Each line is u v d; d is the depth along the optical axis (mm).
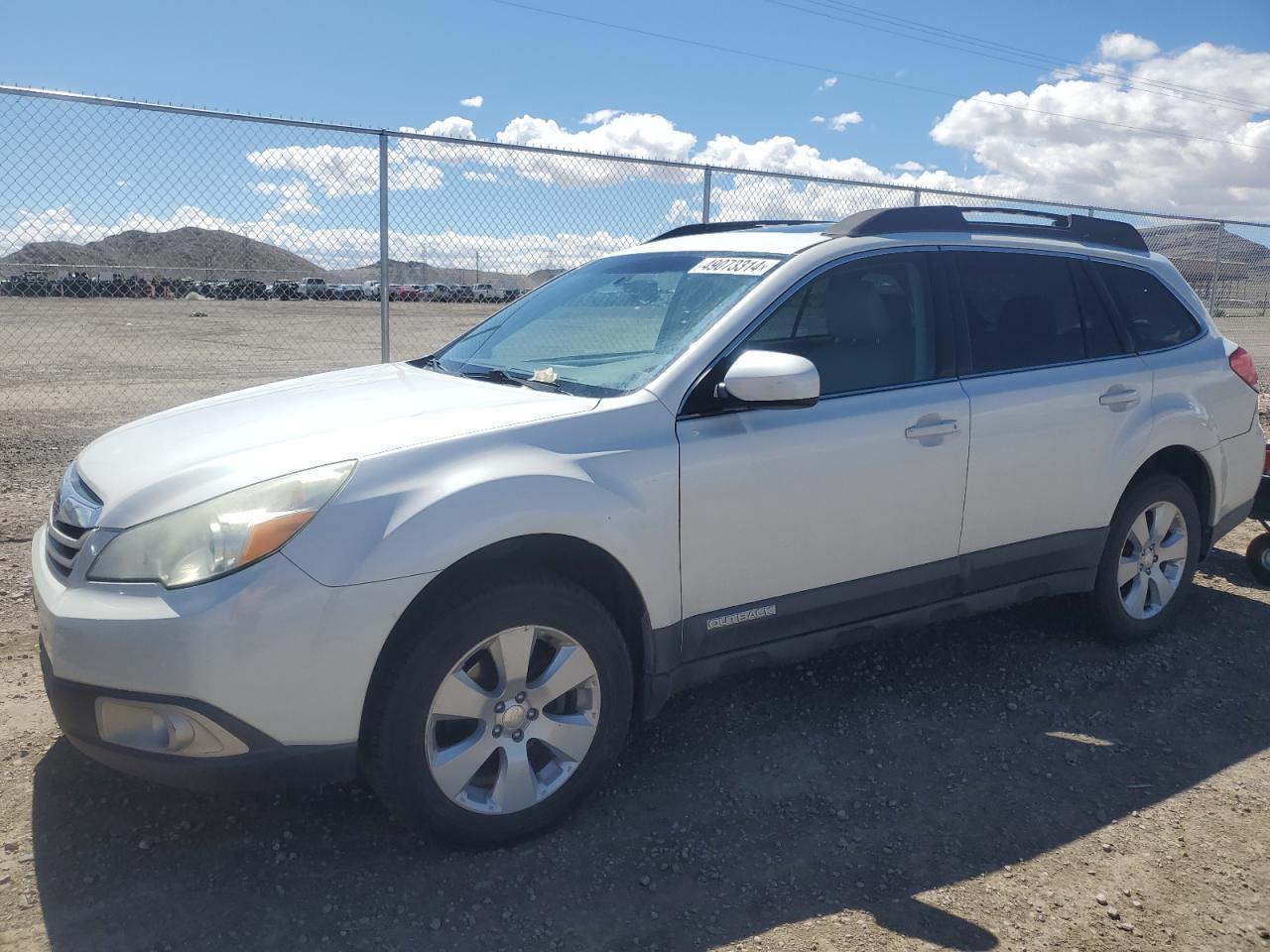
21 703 3691
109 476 2916
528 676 2941
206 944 2508
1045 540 4090
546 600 2855
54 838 2916
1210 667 4395
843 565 3541
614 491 2977
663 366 3281
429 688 2705
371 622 2596
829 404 3490
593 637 2969
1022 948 2562
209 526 2578
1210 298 13203
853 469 3477
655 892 2764
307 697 2570
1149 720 3889
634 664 3307
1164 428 4375
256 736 2543
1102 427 4172
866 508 3537
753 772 3426
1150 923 2676
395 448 2793
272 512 2582
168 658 2473
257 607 2500
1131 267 4609
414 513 2672
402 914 2641
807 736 3688
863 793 3307
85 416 9047
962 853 2984
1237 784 3420
